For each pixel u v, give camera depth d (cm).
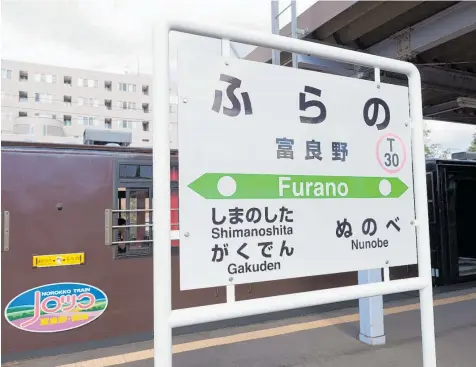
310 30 727
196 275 191
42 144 507
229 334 516
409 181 254
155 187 182
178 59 192
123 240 531
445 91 969
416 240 254
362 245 234
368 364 409
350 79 236
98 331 509
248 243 203
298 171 217
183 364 421
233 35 203
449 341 466
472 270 820
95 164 522
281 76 215
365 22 697
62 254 496
